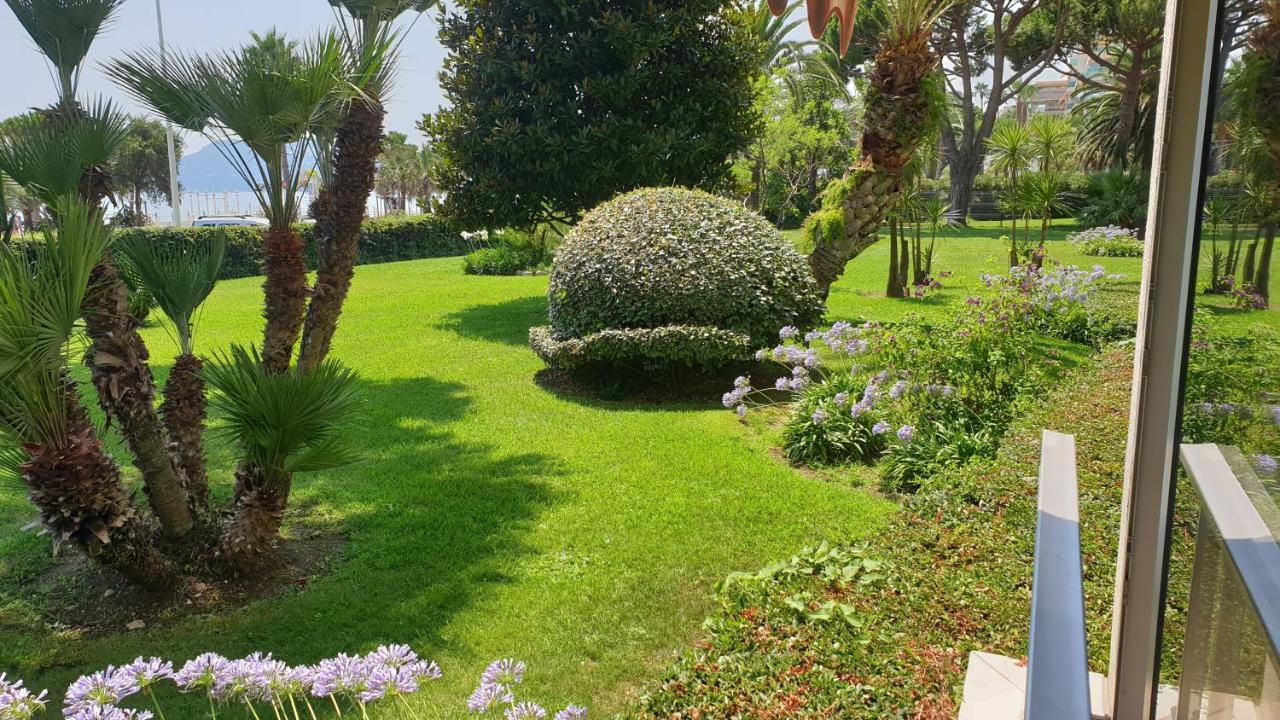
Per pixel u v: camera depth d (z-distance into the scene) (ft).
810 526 15.79
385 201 200.54
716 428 22.75
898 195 31.14
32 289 10.39
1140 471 4.27
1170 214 3.78
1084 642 3.13
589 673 11.18
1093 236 64.23
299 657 11.81
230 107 12.62
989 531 11.91
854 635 9.12
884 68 29.86
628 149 38.09
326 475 19.40
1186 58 3.54
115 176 13.55
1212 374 3.46
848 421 20.01
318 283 15.94
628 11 38.99
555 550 15.07
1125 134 90.74
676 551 14.82
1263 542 3.08
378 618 12.84
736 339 24.81
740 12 41.11
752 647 8.96
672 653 11.64
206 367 12.96
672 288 25.66
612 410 25.02
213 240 14.96
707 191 41.34
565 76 39.37
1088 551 10.97
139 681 6.45
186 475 14.47
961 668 8.43
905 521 12.87
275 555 15.10
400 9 15.67
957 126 122.31
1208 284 3.41
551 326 28.84
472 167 40.06
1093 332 32.73
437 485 18.62
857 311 40.11
